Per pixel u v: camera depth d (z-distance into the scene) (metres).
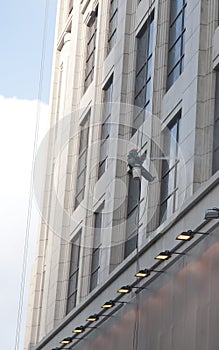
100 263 25.31
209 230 18.12
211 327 17.42
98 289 24.12
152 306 20.19
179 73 22.48
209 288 17.77
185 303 18.62
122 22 27.38
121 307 22.09
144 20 25.69
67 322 26.97
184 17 22.73
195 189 19.69
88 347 24.08
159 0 24.27
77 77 33.66
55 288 30.67
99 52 29.98
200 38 20.94
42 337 31.91
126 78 26.25
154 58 23.89
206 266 18.00
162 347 19.44
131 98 25.61
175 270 19.30
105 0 30.50
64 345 25.75
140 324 20.69
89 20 33.38
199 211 18.78
